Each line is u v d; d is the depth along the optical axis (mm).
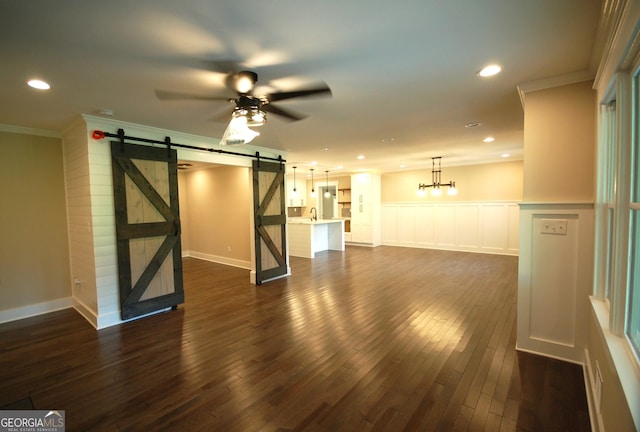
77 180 3746
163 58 1975
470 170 7961
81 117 3295
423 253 7949
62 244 4188
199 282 5395
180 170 7773
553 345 2611
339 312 3814
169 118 3359
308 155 6172
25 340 3174
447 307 3922
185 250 7980
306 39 1790
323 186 10961
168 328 3432
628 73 1494
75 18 1522
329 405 2086
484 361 2602
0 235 3732
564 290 2537
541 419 1922
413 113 3316
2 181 3744
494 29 1725
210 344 3021
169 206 3990
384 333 3186
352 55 1999
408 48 1923
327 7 1490
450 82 2479
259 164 5227
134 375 2492
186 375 2482
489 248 7785
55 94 2588
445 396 2158
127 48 1841
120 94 2602
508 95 2793
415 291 4629
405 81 2443
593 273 2270
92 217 3387
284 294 4613
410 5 1488
